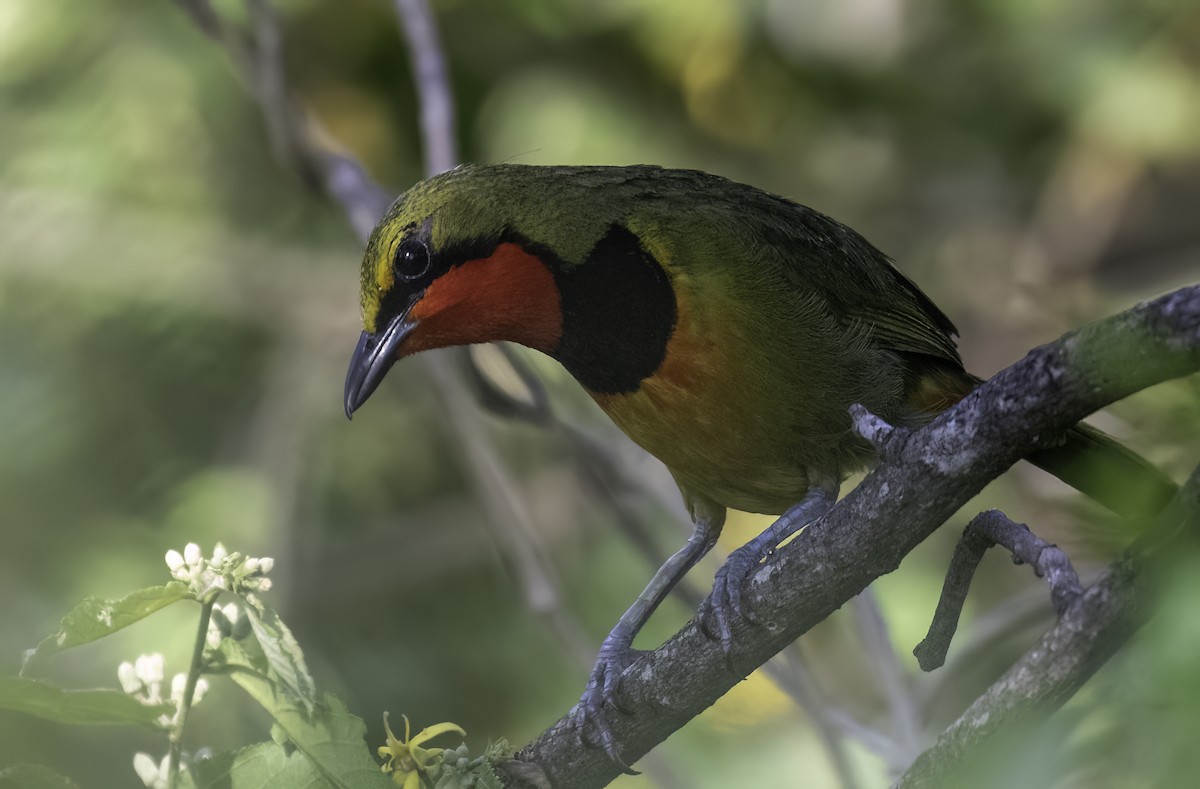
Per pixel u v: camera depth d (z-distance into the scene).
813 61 13.11
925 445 4.94
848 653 11.29
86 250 12.65
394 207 7.79
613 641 7.59
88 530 12.07
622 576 12.30
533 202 7.48
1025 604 8.93
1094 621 3.87
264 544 11.96
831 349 7.48
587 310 7.41
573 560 12.43
